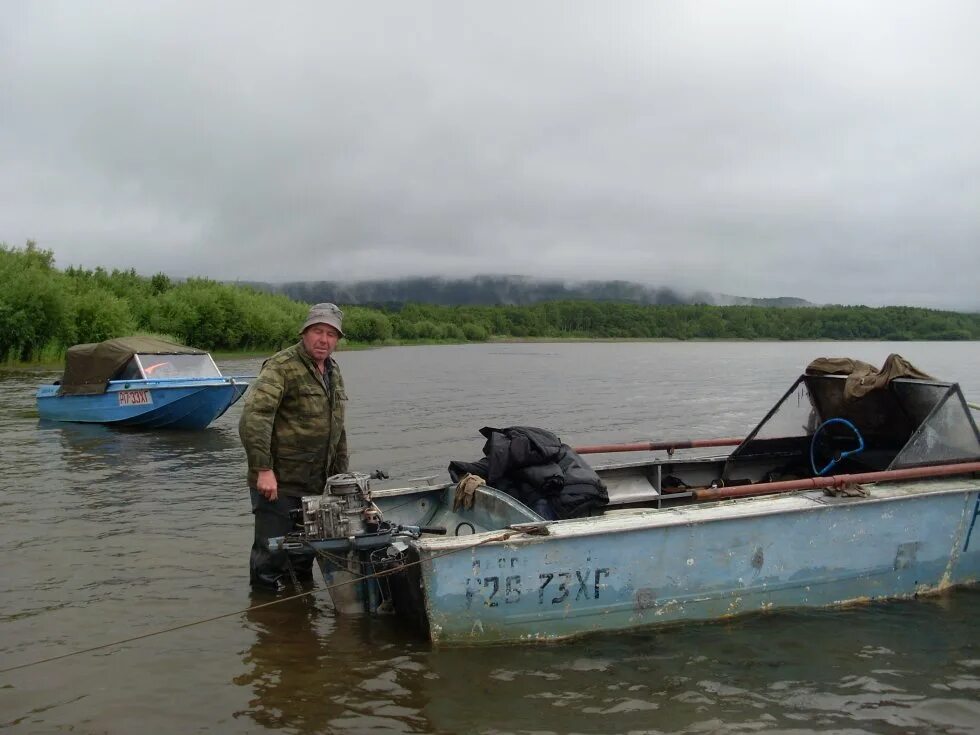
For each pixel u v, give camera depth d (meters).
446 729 3.93
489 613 4.80
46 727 3.93
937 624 5.32
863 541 5.61
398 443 14.14
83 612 5.50
